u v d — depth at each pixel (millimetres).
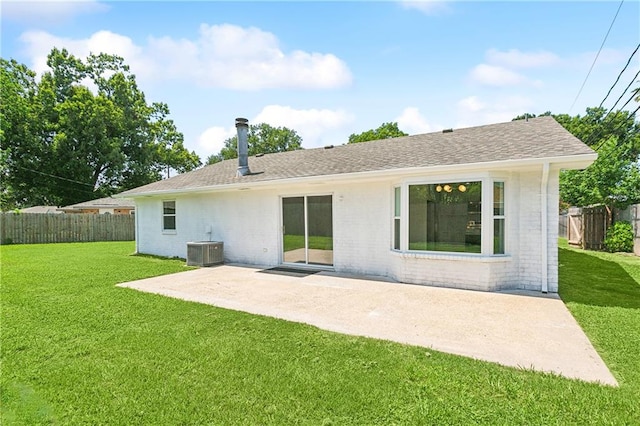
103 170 30047
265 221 9953
